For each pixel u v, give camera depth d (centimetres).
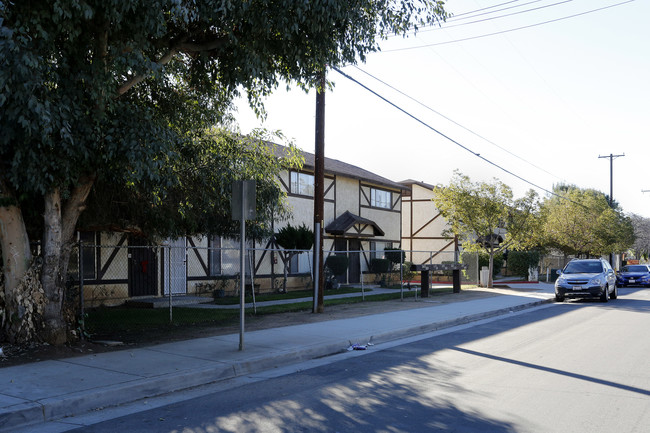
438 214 4103
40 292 941
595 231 4106
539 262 4184
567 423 598
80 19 854
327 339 1130
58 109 808
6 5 778
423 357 1009
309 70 1138
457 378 826
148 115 934
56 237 962
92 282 1709
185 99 1255
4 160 889
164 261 1947
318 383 799
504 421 605
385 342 1207
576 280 2216
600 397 710
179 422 610
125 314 1532
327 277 2605
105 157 910
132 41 916
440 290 2652
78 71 872
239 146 1399
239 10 936
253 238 1919
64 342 963
